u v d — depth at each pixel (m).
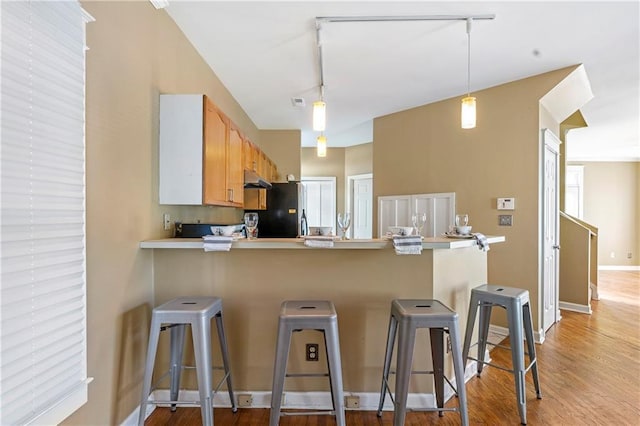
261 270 2.12
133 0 1.86
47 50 1.25
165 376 1.99
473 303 2.22
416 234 2.27
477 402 2.13
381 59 2.91
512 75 3.26
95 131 1.56
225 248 1.86
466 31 2.44
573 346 3.08
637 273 7.09
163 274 2.10
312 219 6.79
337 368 1.66
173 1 2.10
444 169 3.90
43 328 1.24
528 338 2.21
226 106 3.59
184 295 2.10
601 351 2.96
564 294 4.37
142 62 1.94
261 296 2.11
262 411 2.06
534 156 3.29
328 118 4.69
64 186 1.33
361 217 6.50
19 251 1.14
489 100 3.56
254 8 2.18
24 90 1.16
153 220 2.08
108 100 1.65
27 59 1.17
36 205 1.21
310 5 2.15
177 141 2.13
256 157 3.88
